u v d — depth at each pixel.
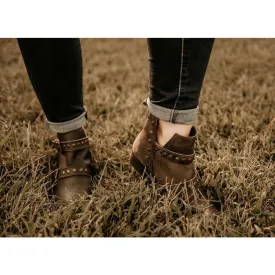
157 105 1.05
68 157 1.19
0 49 2.68
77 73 1.06
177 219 1.04
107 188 1.23
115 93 2.02
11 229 1.04
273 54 2.56
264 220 1.07
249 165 1.25
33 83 1.06
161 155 1.11
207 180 1.22
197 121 1.63
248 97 1.87
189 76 0.97
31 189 1.12
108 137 1.49
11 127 1.48
